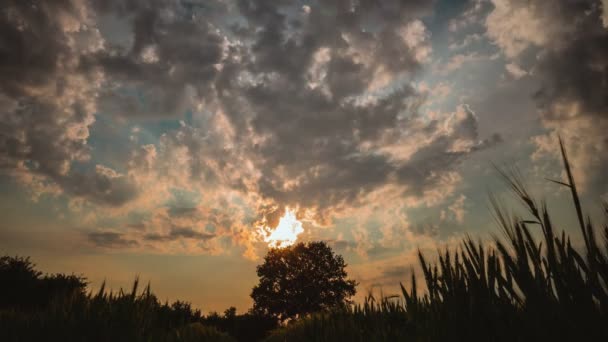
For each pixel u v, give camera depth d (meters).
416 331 2.04
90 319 3.36
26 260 11.46
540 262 1.24
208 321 22.89
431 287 1.80
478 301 1.44
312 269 38.94
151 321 4.04
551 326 1.17
